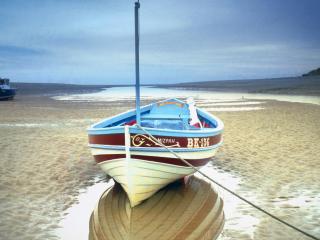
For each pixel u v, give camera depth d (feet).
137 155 21.20
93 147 23.56
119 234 19.04
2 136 47.21
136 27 22.24
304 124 55.47
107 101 117.91
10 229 20.08
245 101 106.22
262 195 25.13
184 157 23.17
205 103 100.94
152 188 22.71
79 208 23.21
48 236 19.27
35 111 80.18
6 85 120.06
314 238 17.40
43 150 39.17
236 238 18.72
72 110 82.43
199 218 20.93
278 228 19.88
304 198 24.44
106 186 27.61
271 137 45.29
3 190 26.50
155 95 171.83
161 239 18.43
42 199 24.81
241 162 34.01
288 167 31.91
